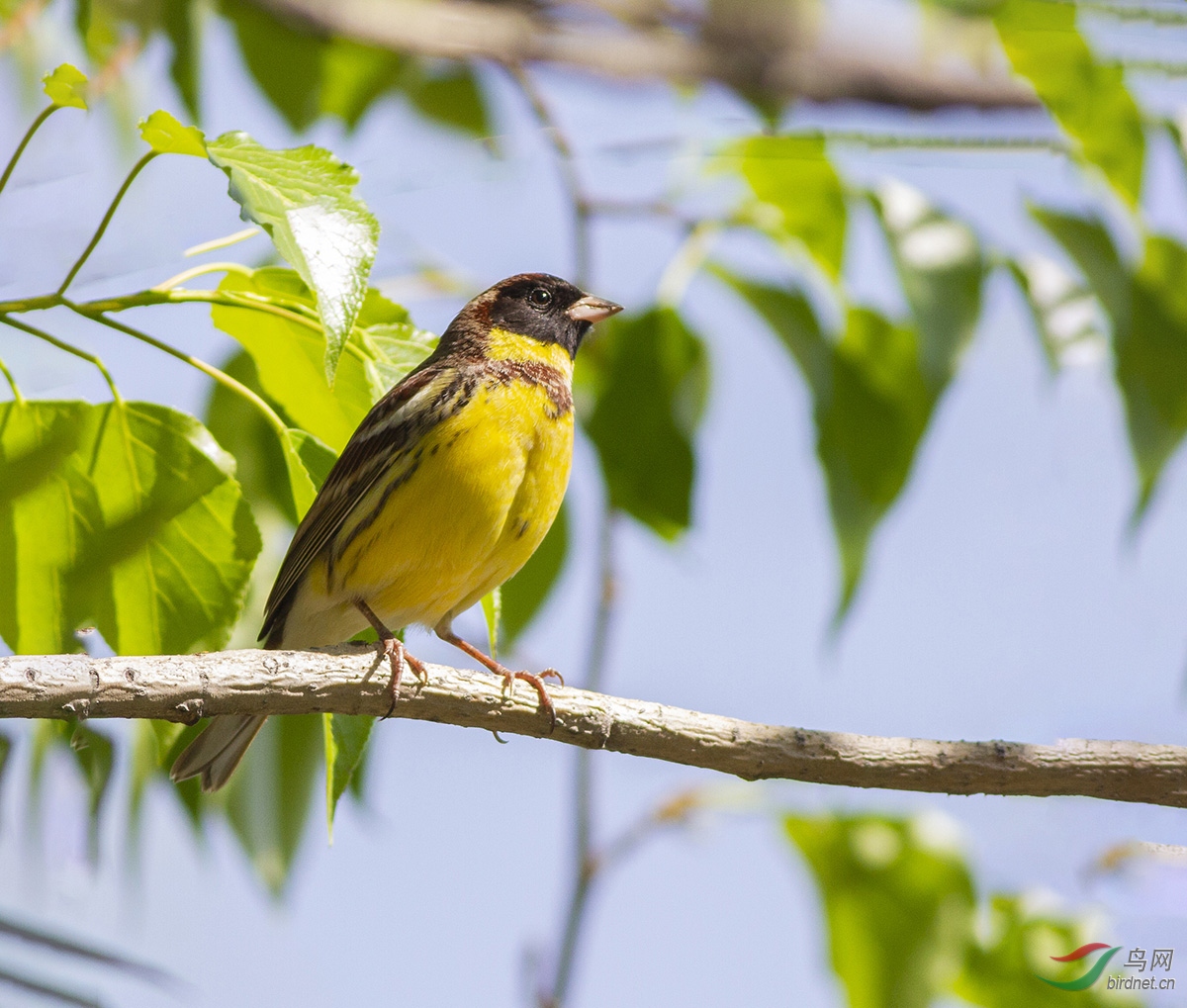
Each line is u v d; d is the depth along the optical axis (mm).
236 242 8656
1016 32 9750
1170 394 10625
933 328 10711
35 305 8102
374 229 7445
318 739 10594
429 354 9578
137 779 9930
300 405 9945
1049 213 10852
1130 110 9922
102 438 8648
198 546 8859
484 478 10844
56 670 7539
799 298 11453
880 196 11023
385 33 11969
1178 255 10688
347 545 11016
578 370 12539
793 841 11125
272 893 10469
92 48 11117
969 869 11086
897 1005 10898
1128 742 9133
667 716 9031
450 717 8914
